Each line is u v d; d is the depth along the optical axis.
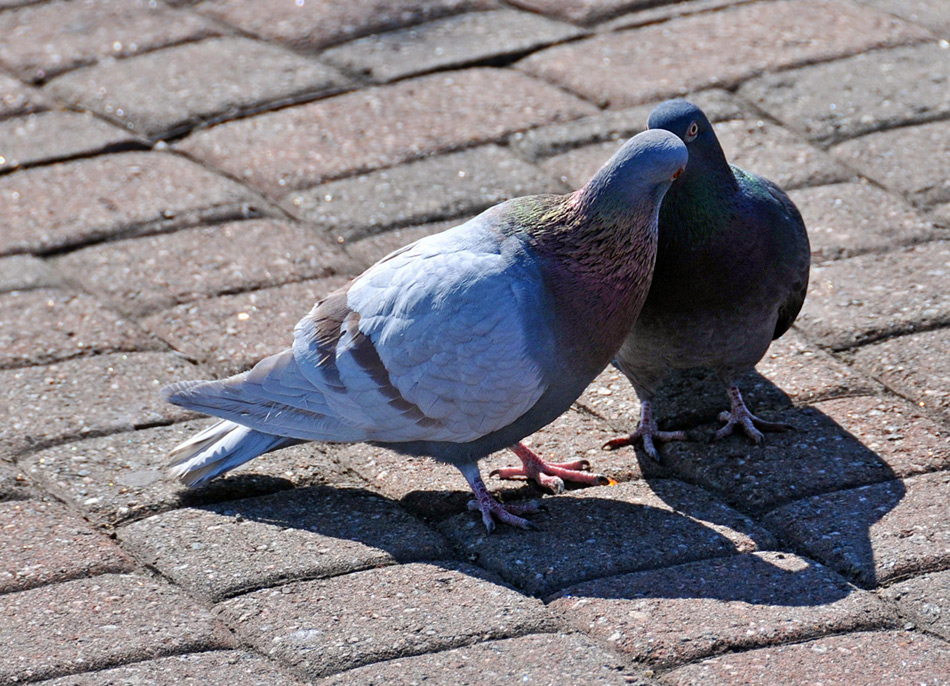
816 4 14.18
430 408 6.96
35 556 6.90
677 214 7.22
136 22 14.57
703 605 6.32
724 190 7.20
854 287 9.37
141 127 12.38
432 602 6.45
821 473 7.44
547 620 6.29
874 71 12.57
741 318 7.48
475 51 13.50
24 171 11.62
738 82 12.51
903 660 5.86
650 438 7.93
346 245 10.38
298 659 6.06
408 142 11.82
